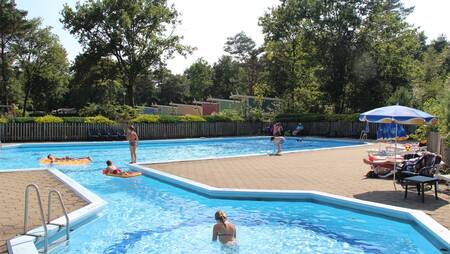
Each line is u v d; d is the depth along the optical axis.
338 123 37.56
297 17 47.47
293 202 11.41
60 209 9.62
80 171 18.03
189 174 14.94
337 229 9.23
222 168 16.56
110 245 8.26
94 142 28.94
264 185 12.81
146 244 8.34
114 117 35.75
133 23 48.88
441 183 12.85
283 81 54.28
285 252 7.86
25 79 59.34
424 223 8.36
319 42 46.75
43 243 7.65
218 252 7.91
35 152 25.92
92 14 46.78
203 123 37.50
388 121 11.61
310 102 50.03
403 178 11.35
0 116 33.34
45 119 30.22
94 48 47.66
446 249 7.52
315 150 24.73
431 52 67.44
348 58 45.88
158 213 10.69
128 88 50.56
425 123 11.50
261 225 9.55
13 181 13.55
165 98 94.31
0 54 51.59
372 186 12.60
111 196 12.75
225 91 96.81
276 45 51.47
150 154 26.16
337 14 46.06
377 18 45.38
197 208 11.17
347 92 48.84
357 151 24.11
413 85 46.66
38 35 55.62
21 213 9.19
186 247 8.18
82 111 36.56
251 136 38.88
